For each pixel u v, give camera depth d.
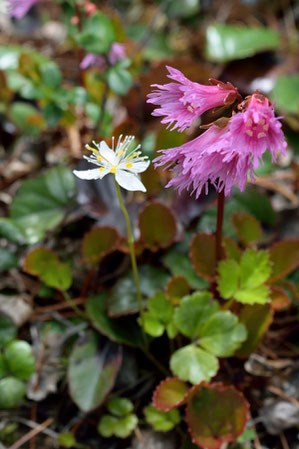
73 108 0.36
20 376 0.29
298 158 0.38
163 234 0.31
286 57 0.44
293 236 0.34
